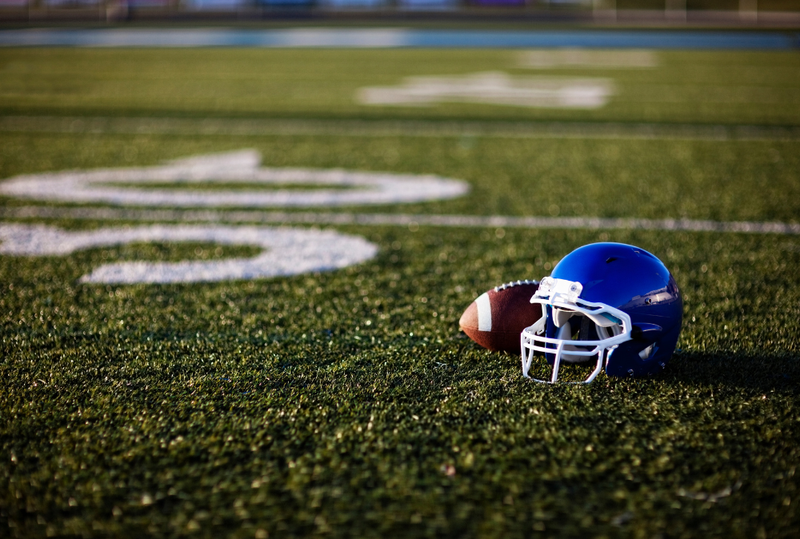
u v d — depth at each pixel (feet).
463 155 20.89
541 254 11.57
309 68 48.37
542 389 6.43
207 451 5.46
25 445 5.59
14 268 10.78
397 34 77.77
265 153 21.30
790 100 32.37
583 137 23.79
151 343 7.79
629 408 6.07
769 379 6.69
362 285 9.95
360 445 5.51
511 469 5.17
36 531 4.55
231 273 10.53
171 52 62.80
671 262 11.01
